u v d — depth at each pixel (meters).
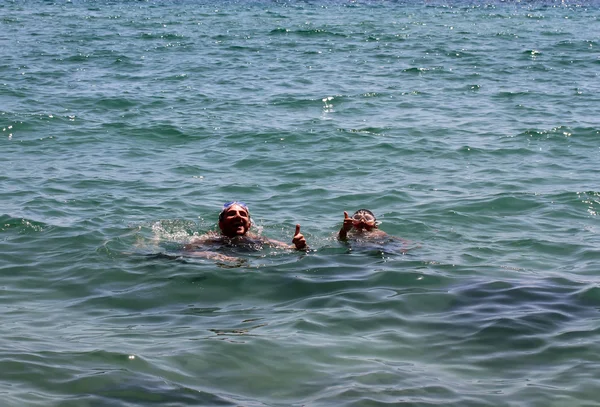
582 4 43.12
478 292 7.77
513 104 18.67
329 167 13.48
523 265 8.73
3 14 35.12
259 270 8.48
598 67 23.94
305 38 29.47
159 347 6.39
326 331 6.78
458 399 5.51
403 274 8.32
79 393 5.55
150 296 7.77
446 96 19.62
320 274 8.36
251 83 21.14
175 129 16.03
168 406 5.38
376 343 6.53
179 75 22.20
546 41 28.98
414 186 12.33
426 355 6.30
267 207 11.27
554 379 5.84
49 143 14.93
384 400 5.48
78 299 7.71
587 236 9.91
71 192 11.75
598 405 5.44
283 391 5.64
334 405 5.41
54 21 33.38
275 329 6.82
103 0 42.34
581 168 13.41
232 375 5.89
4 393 5.50
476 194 11.85
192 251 9.21
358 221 9.98
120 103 18.45
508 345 6.47
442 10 39.78
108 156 14.11
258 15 36.72
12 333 6.71
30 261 8.78
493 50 26.81
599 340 6.54
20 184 12.12
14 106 17.70
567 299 7.56
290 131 15.90
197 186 12.30
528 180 12.64
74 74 22.05
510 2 43.62
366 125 16.45
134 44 27.61
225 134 15.72
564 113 17.64
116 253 9.06
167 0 43.09
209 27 32.28
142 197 11.61
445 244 9.57
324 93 19.73
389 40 29.02
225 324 6.98
